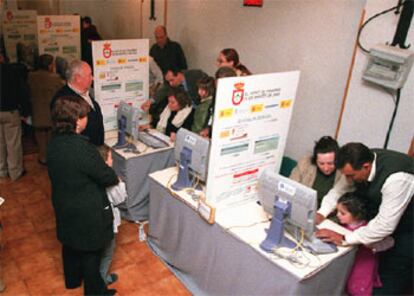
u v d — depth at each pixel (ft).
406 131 8.54
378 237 6.01
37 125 13.08
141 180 10.06
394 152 6.38
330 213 7.42
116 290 7.95
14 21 19.30
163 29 15.20
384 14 8.43
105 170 6.63
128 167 9.62
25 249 9.09
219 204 7.00
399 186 5.81
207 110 9.87
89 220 6.57
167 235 8.46
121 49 10.58
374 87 8.93
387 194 5.91
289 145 12.18
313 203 5.49
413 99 8.29
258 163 7.18
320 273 5.89
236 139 6.56
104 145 10.13
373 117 9.11
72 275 7.73
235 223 6.76
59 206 6.52
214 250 7.06
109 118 11.06
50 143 6.42
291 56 11.45
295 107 11.68
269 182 6.06
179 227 7.95
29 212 10.68
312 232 5.82
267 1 11.79
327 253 6.07
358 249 6.87
